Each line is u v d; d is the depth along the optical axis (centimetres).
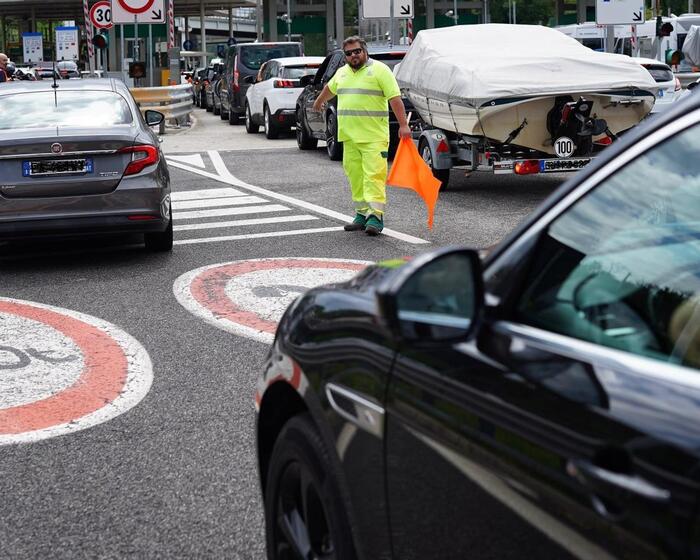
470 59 1391
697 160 216
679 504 164
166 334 735
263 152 2194
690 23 3797
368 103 1110
